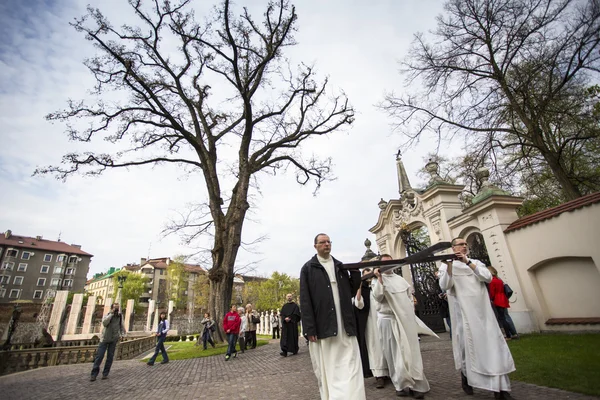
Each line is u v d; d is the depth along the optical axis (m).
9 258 65.56
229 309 15.27
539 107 12.37
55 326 21.00
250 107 17.58
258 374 7.05
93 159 16.77
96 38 16.56
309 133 20.08
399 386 4.18
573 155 14.16
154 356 10.27
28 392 6.68
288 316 9.92
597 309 7.75
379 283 4.59
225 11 16.06
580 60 11.53
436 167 13.84
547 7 12.09
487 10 13.35
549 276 8.84
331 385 3.22
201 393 5.64
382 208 17.39
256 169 18.42
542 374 4.51
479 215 10.77
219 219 16.58
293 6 17.84
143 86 16.70
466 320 4.01
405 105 15.67
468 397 3.96
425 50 15.01
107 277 89.38
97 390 6.68
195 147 18.17
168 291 56.31
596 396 3.50
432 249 3.72
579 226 7.89
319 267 3.70
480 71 14.09
